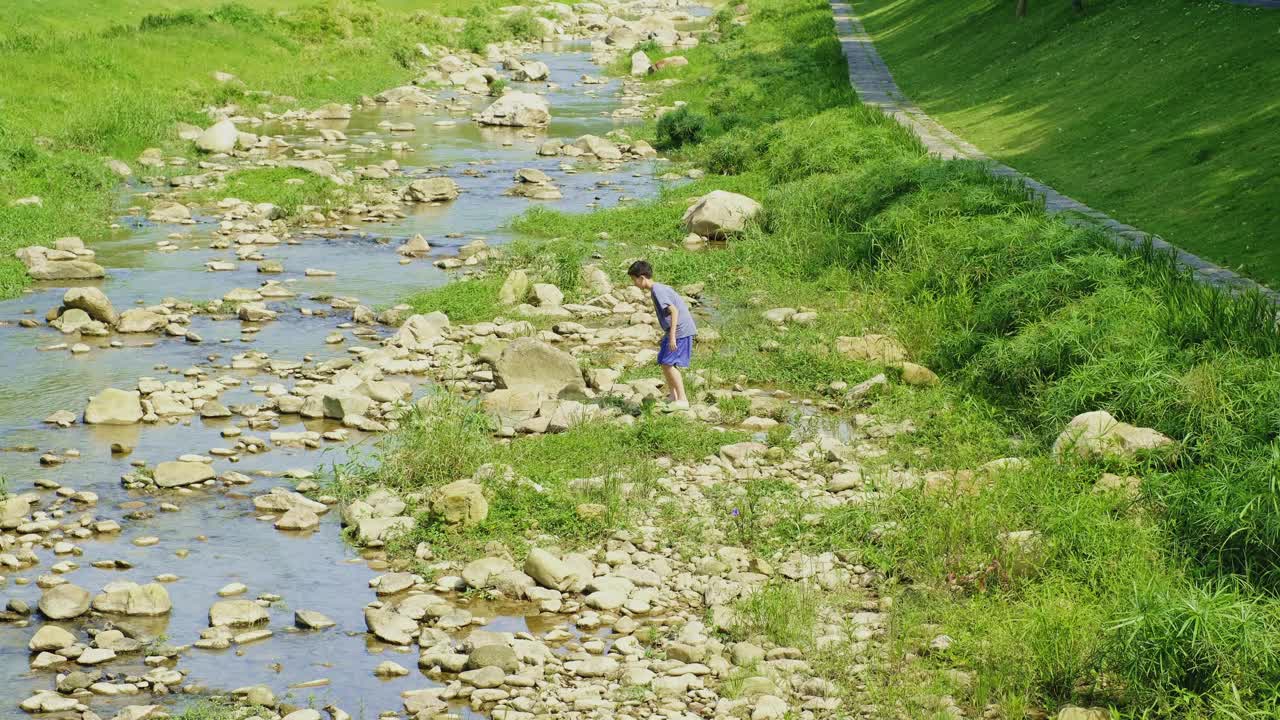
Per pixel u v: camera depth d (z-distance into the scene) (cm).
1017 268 1859
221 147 3444
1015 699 905
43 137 3281
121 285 2172
